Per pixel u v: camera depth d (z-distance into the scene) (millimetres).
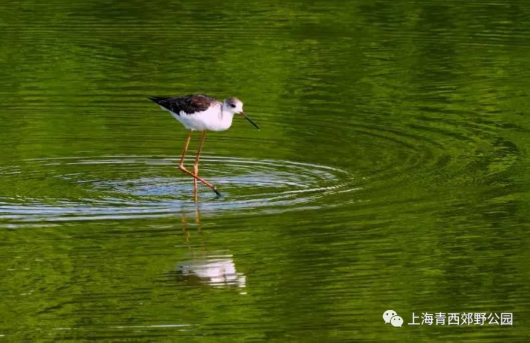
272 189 16094
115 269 13070
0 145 18125
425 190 15969
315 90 21500
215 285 12727
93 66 22906
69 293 12461
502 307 12336
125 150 18078
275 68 22844
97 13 27156
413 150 18016
